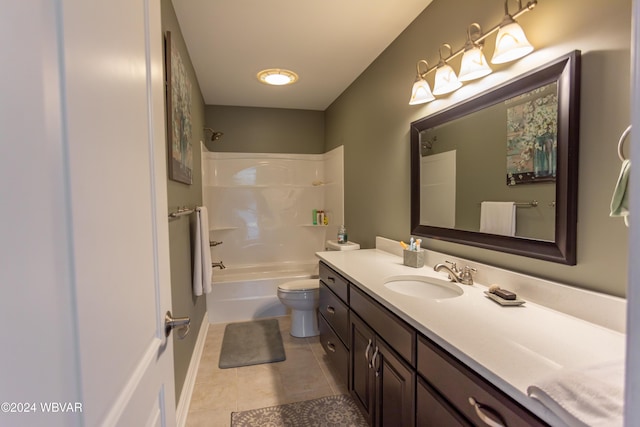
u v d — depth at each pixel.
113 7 0.55
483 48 1.42
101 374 0.48
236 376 2.12
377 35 2.13
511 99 1.29
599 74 0.97
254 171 3.83
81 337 0.43
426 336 1.01
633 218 0.35
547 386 0.61
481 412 0.76
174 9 1.78
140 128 0.68
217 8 1.79
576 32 1.03
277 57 2.43
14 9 0.33
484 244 1.44
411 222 2.01
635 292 0.35
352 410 1.76
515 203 1.28
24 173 0.34
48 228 0.37
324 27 2.02
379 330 1.35
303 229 4.00
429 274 1.66
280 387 1.99
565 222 1.06
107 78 0.52
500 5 1.34
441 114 1.71
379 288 1.43
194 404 1.83
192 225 2.36
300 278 3.33
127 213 0.60
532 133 1.19
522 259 1.26
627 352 0.36
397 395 1.20
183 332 0.94
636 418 0.35
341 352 1.88
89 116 0.46
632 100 0.35
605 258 0.97
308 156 3.99
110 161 0.53
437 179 1.78
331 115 3.68
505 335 0.91
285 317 3.22
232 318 3.14
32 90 0.35
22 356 0.33
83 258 0.44
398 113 2.17
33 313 0.35
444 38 1.69
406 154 2.09
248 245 3.84
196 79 2.77
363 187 2.79
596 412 0.53
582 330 0.94
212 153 3.68
